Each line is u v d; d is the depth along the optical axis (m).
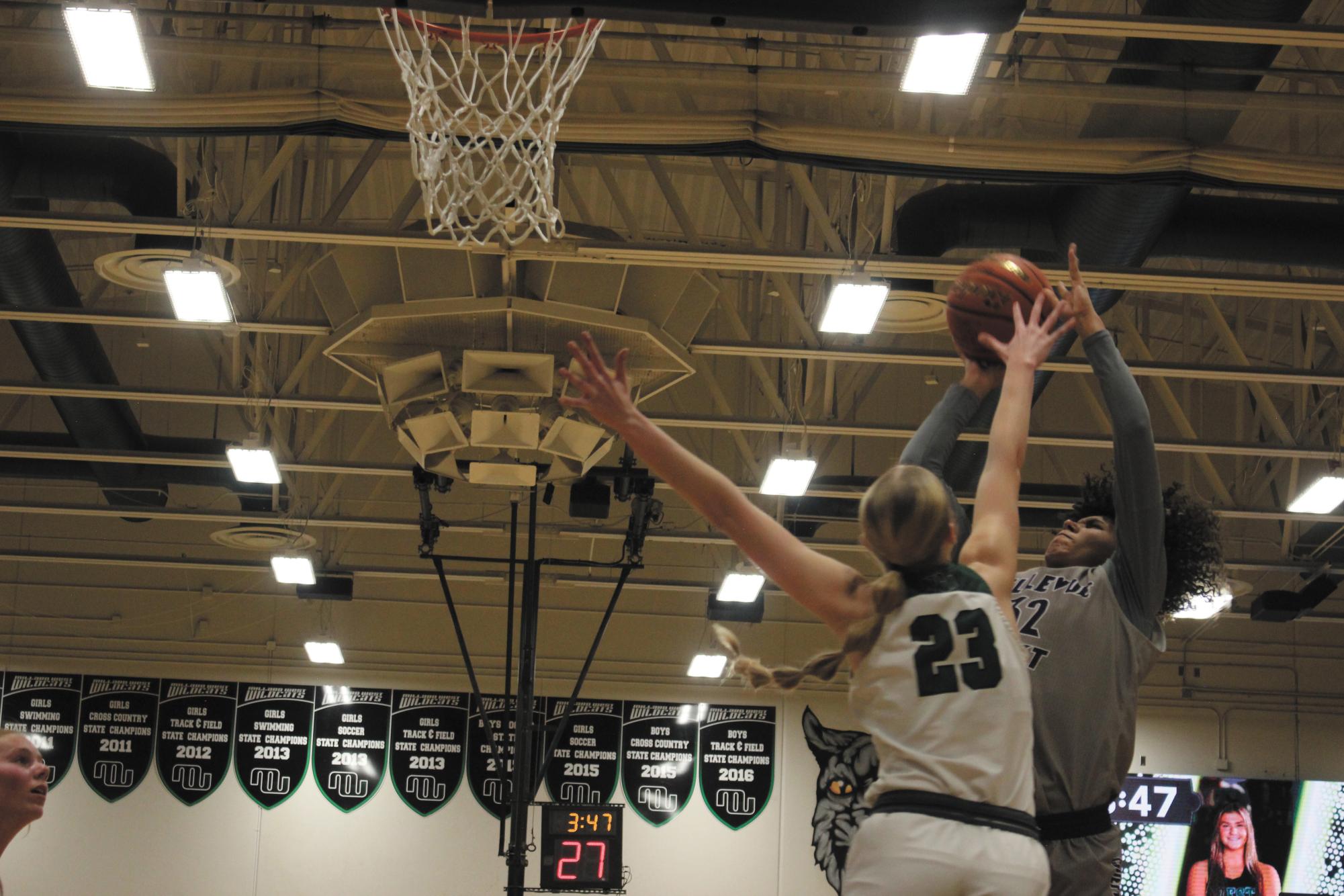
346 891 19.14
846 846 19.44
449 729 19.62
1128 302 17.83
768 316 16.95
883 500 2.55
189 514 16.12
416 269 11.27
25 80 11.71
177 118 9.25
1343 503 14.20
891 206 10.84
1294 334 14.49
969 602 2.52
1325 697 20.17
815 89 9.41
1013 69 9.41
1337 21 11.95
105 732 19.30
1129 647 3.41
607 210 17.08
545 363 11.48
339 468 14.76
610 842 16.77
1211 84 9.33
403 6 6.20
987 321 3.63
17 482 19.27
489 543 19.59
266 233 10.67
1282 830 19.30
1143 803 19.45
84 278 18.39
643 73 9.41
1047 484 17.58
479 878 19.22
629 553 14.75
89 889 18.86
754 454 16.42
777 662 19.91
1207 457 15.38
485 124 8.76
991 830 2.37
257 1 6.68
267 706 19.58
